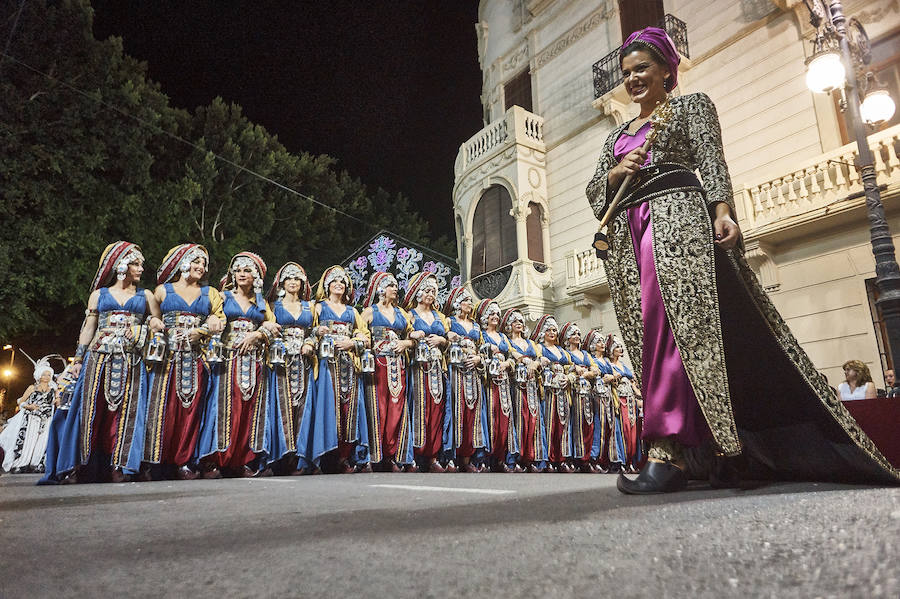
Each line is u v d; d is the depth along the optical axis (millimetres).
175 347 4504
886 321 4891
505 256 14328
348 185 23203
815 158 9227
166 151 16844
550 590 587
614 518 1041
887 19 9555
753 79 11117
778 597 520
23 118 12477
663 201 1885
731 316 1862
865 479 1670
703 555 705
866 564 605
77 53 13766
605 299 12797
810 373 1721
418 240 24188
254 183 18891
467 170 15570
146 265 15359
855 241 9156
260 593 636
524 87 15820
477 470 6223
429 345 5996
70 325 14977
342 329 5430
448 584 632
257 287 5145
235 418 4633
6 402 23578
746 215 9891
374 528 1060
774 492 1494
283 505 1623
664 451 1720
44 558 873
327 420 5074
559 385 7266
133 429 4188
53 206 12844
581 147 13828
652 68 2131
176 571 760
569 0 14625
